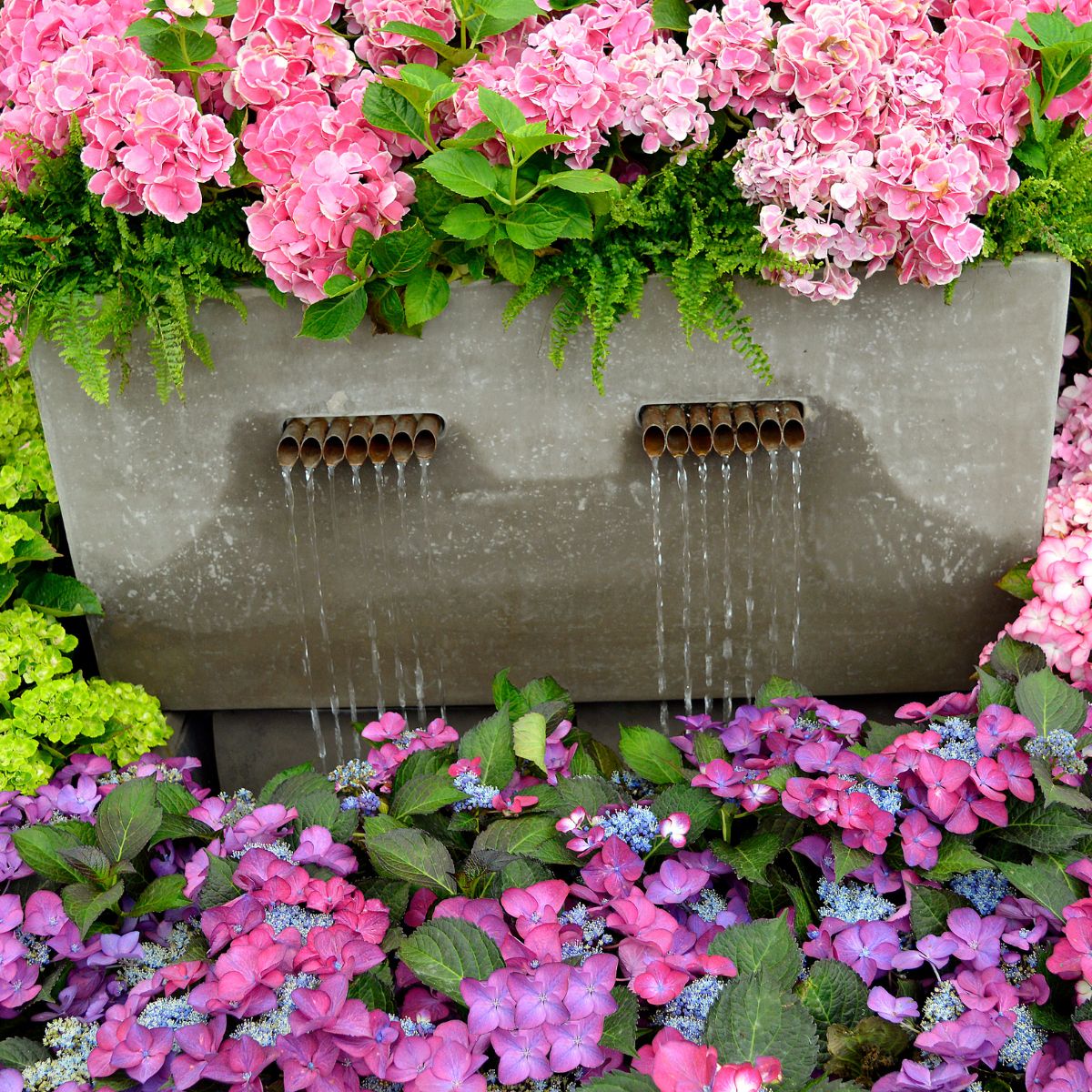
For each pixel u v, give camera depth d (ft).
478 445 8.38
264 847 5.41
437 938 4.76
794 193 7.14
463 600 8.91
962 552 8.66
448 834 6.00
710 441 8.19
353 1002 4.29
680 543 8.65
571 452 8.37
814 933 5.17
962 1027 4.35
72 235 7.83
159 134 7.10
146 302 7.89
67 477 8.57
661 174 7.61
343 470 8.49
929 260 7.32
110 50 7.47
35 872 5.78
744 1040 4.24
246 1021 4.54
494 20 7.48
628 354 8.06
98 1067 4.41
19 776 7.41
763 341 7.99
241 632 9.11
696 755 6.17
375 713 9.55
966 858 5.25
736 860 5.46
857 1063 4.65
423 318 7.57
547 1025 4.28
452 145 7.13
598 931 5.02
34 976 5.01
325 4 7.52
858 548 8.65
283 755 9.77
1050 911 4.97
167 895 5.48
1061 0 7.73
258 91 7.38
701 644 9.03
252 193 8.02
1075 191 7.55
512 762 6.26
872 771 5.44
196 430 8.39
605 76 7.24
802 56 7.04
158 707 8.78
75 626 9.58
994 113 7.45
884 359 8.02
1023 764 5.46
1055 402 8.16
